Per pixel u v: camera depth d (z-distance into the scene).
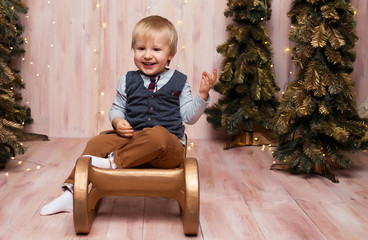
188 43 2.63
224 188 1.75
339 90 1.84
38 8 2.56
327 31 1.89
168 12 2.61
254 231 1.33
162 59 1.55
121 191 1.30
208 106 2.60
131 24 2.61
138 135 1.44
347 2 1.92
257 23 2.44
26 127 2.65
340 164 1.87
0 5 2.08
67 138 2.65
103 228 1.34
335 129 1.82
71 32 2.60
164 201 1.59
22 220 1.38
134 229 1.33
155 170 1.29
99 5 2.59
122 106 1.62
